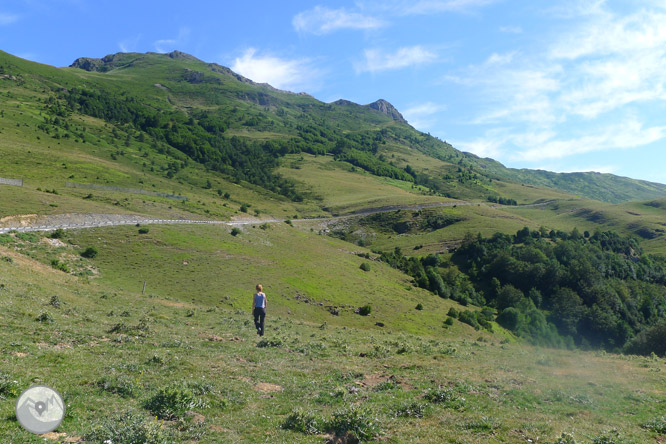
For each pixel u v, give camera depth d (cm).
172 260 7844
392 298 9531
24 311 2134
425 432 1114
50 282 3547
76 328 2062
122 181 16600
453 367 1931
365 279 10544
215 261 8419
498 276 14462
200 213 13650
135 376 1416
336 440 1046
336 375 1697
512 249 15938
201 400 1220
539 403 1435
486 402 1395
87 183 14600
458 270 15188
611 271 14775
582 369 2078
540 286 13512
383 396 1412
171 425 1049
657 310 12394
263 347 2200
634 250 18300
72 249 6975
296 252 11269
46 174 14400
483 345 3128
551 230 19025
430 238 19150
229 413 1177
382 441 1054
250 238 11256
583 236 19450
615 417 1333
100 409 1086
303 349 2228
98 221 8806
